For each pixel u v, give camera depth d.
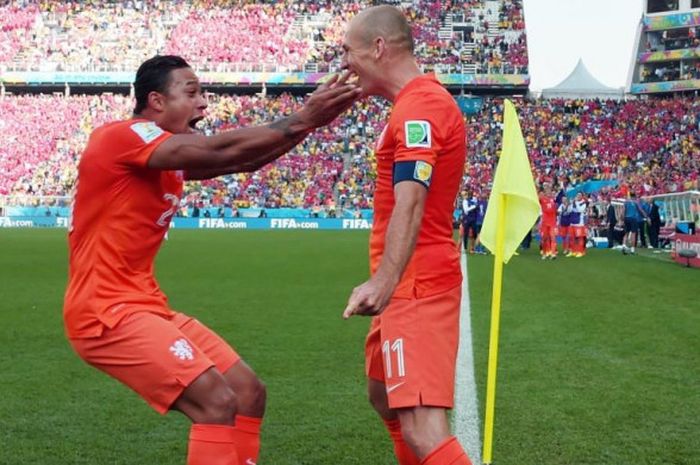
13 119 51.50
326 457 5.30
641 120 50.62
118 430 5.95
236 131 3.68
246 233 39.44
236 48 56.22
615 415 6.26
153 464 5.19
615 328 10.47
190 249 26.84
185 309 12.31
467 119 52.09
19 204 46.88
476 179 45.53
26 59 54.88
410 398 3.53
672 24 58.25
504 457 5.25
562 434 5.76
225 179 48.12
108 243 3.83
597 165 46.97
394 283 3.28
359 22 3.75
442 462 3.48
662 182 42.16
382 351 3.67
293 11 58.44
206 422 3.70
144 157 3.72
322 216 45.91
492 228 5.01
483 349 8.98
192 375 3.68
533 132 50.19
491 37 57.16
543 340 9.55
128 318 3.78
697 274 18.48
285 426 6.01
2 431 5.89
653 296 14.04
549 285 15.94
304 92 57.41
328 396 6.92
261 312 12.02
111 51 55.78
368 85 3.79
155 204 3.92
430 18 58.38
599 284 16.14
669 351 8.87
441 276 3.64
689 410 6.41
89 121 51.59
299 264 20.81
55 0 58.06
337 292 14.59
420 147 3.41
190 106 4.05
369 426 6.01
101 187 3.80
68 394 7.02
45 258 22.28
